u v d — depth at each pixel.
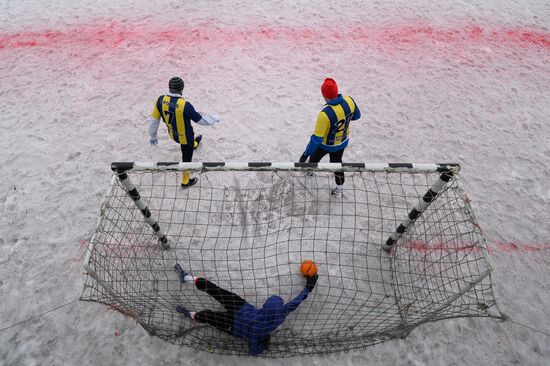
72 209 4.51
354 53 7.31
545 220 4.61
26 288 3.80
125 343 3.43
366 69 6.93
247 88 6.37
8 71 6.64
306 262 3.68
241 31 7.71
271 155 5.26
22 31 7.62
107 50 7.16
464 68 7.09
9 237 4.23
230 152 5.28
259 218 4.41
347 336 3.44
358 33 7.86
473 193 4.88
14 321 3.57
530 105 6.37
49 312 3.63
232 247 4.13
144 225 4.25
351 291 3.81
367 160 5.27
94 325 3.54
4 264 3.99
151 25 7.83
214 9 8.34
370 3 8.81
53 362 3.33
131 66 6.79
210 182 4.79
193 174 4.86
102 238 4.11
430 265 4.02
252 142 5.44
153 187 4.68
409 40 7.73
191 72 6.67
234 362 3.34
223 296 3.37
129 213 4.37
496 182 5.05
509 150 5.54
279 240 4.20
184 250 4.08
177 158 5.19
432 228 4.35
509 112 6.21
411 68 7.02
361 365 3.34
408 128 5.80
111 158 5.16
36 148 5.29
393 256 4.08
